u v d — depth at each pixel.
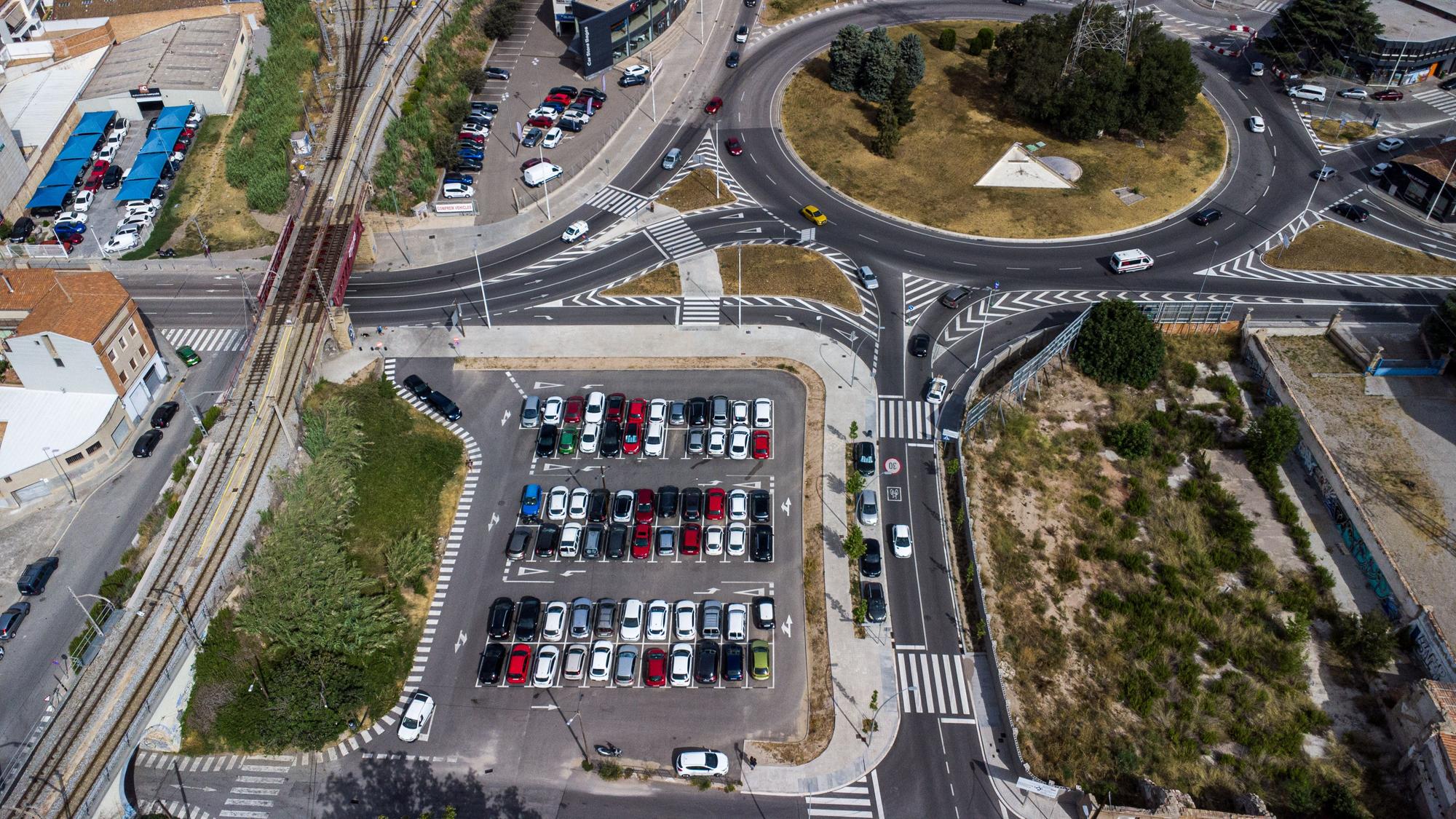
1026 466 107.75
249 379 108.25
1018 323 123.81
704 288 129.00
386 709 87.94
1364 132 158.12
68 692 81.25
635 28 172.38
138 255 135.50
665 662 90.56
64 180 145.00
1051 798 81.50
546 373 117.69
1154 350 115.44
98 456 103.88
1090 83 149.50
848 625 93.50
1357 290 128.25
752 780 83.25
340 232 126.88
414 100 156.12
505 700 88.56
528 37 180.12
